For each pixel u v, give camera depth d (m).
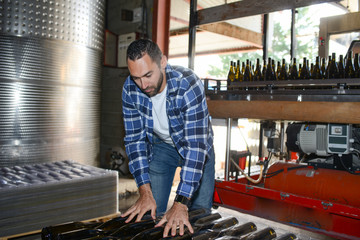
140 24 5.30
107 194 2.48
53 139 3.75
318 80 2.72
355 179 2.69
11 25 3.33
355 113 2.50
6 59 3.36
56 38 3.62
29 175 2.33
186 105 1.57
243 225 1.48
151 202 1.59
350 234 2.42
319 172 2.90
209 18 3.81
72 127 3.95
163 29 5.05
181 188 1.50
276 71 4.08
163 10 5.02
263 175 3.30
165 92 1.67
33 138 3.57
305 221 2.68
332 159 2.94
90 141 4.27
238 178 3.44
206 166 2.03
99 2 4.18
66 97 3.83
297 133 3.02
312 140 2.93
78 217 2.31
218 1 5.55
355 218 2.39
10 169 2.57
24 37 3.44
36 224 2.11
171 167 2.12
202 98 1.60
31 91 3.53
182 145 1.80
